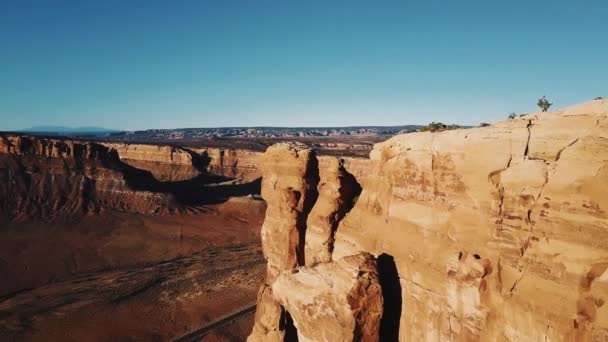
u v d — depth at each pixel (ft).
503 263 36.78
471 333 38.06
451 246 42.04
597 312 29.66
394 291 48.52
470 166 41.19
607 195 30.63
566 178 33.17
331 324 47.80
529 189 35.65
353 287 45.96
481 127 41.14
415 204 47.60
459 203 42.16
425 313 43.70
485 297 37.52
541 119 36.60
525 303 33.91
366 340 45.93
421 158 46.96
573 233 32.07
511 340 34.86
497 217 37.99
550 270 32.91
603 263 30.04
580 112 33.96
